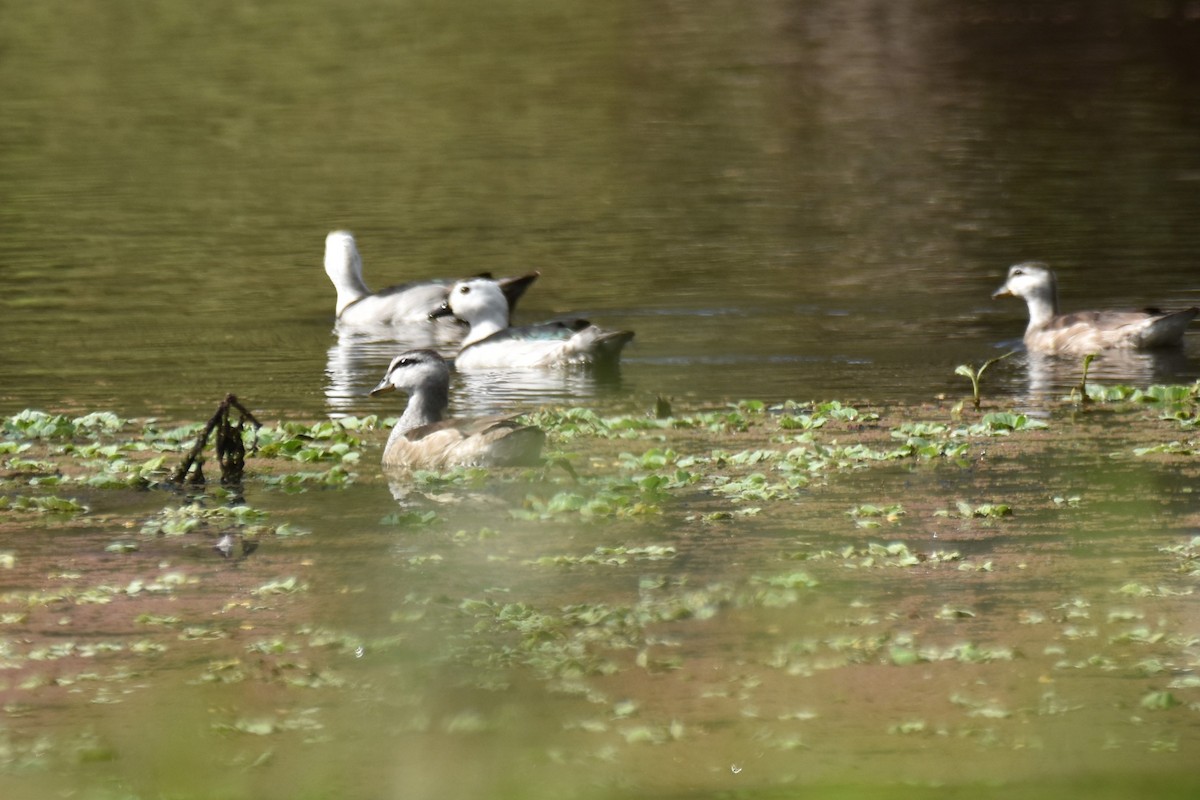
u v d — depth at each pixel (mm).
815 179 39031
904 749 10055
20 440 19156
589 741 10367
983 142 43375
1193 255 30328
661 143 44188
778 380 22125
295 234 34219
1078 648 11922
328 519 15766
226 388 22141
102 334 25703
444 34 64438
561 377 22703
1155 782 7324
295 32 65500
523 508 16016
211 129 47312
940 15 67438
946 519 15320
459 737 10508
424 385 18797
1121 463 17203
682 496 16328
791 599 13125
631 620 12711
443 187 39000
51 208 36906
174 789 9641
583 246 32562
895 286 28531
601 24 66188
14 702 11281
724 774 9680
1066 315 24172
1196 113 46688
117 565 14414
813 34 63625
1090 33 62781
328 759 10156
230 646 12359
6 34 65688
